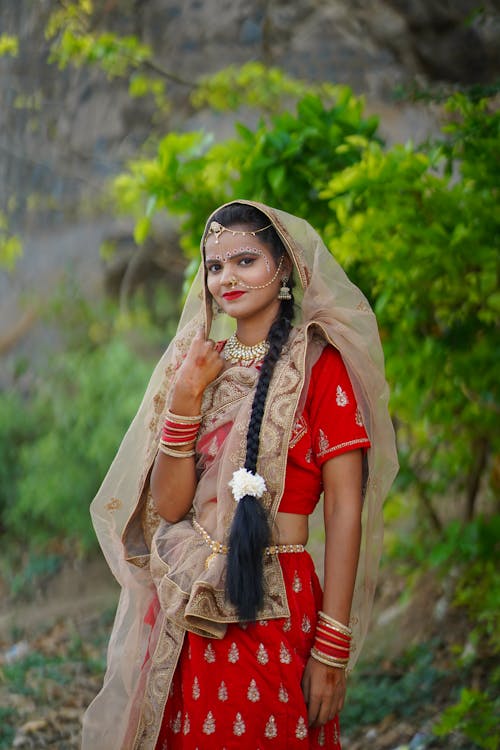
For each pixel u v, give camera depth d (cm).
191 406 241
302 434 238
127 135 706
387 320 403
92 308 855
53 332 867
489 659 434
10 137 733
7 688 473
